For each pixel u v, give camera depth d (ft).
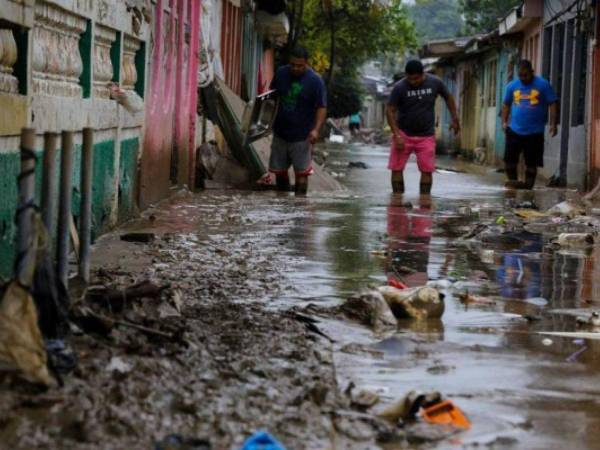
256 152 55.36
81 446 13.58
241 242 32.14
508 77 104.94
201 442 13.91
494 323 22.00
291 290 24.44
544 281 27.25
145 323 19.11
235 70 87.30
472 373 18.12
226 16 77.66
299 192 52.85
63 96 26.25
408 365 18.51
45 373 15.30
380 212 43.65
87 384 15.64
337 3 139.03
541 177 84.43
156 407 15.10
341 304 22.84
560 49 82.07
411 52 160.86
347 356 18.90
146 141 38.99
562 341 20.61
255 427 14.78
